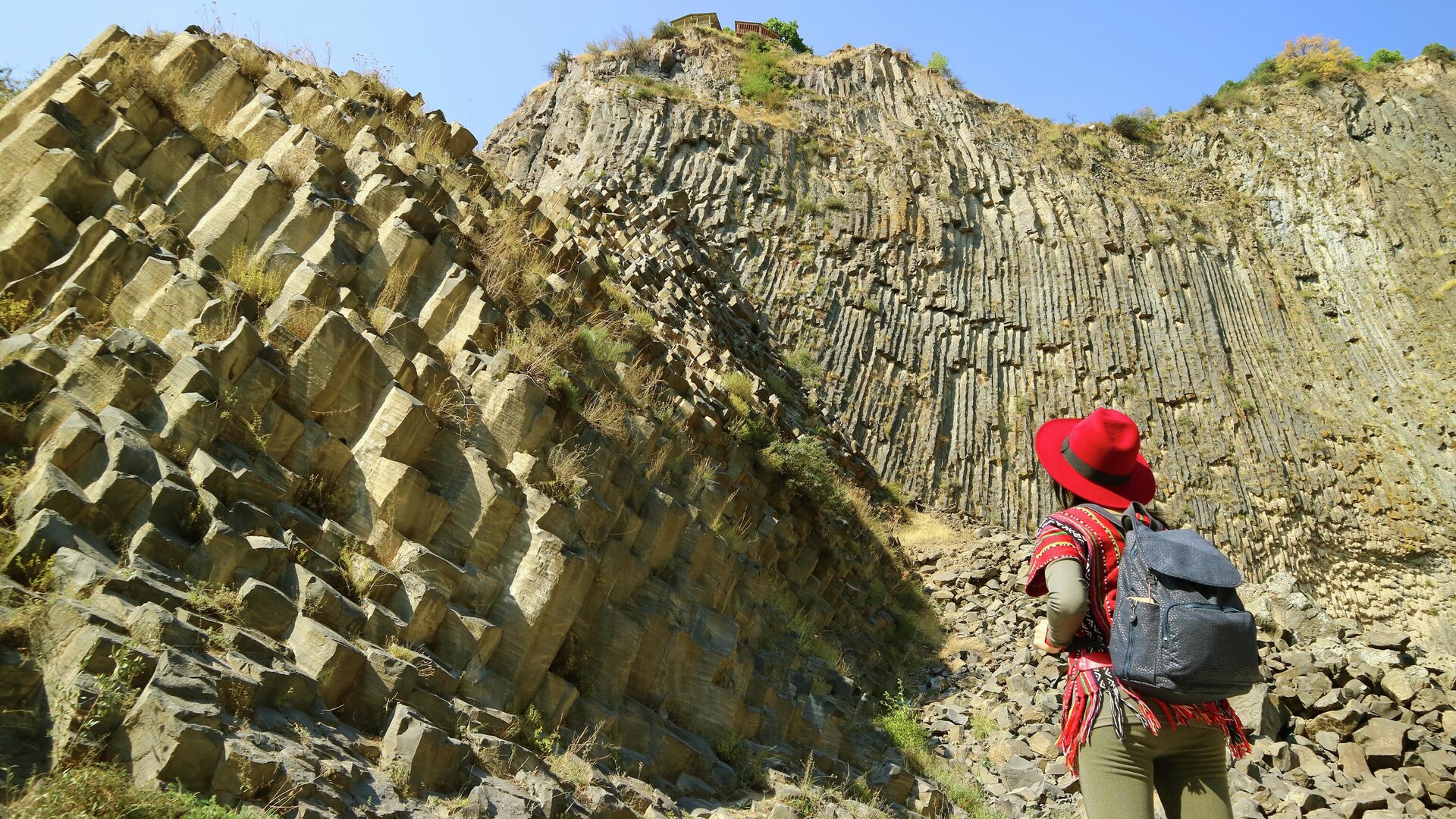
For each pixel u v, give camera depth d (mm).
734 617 9844
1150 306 41344
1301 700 11328
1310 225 48250
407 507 6387
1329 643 12469
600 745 6805
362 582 5863
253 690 4340
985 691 13648
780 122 43750
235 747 3910
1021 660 15336
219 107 8531
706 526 9625
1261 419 39438
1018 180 44812
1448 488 38562
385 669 5324
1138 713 3311
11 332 5676
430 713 5492
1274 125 52500
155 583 4586
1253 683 3152
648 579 8438
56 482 4598
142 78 7555
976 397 37031
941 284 39406
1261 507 36906
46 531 4441
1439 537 37500
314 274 6969
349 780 4402
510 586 6727
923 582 19844
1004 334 39156
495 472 6898
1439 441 39812
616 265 15836
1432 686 11234
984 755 11242
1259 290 44312
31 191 6469
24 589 4172
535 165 42406
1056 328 39531
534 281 9422
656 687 7984
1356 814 9281
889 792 8766
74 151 6703
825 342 34969
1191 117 54312
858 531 17344
